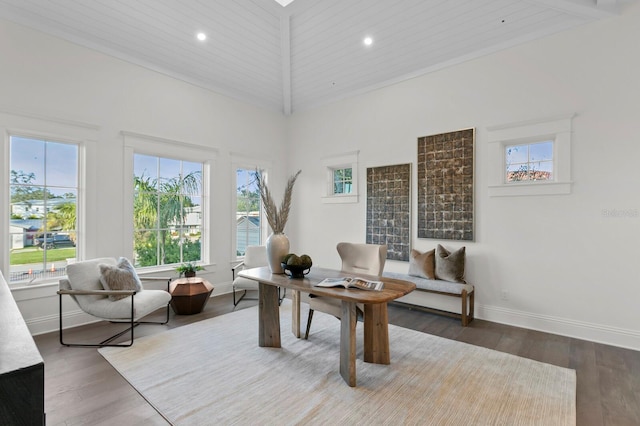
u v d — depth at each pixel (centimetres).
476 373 241
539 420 185
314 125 555
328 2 376
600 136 308
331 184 542
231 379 231
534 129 341
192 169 468
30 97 319
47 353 274
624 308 297
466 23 354
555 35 330
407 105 441
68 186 352
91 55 360
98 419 186
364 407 198
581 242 318
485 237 373
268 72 494
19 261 322
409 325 352
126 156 388
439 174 408
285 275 279
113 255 377
